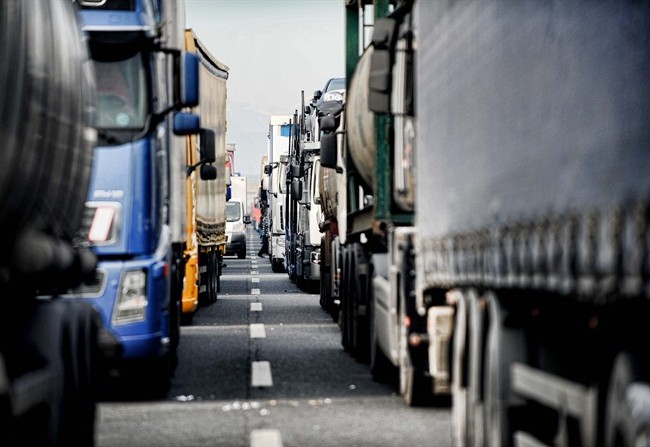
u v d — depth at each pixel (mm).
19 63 13977
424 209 18484
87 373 16547
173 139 28781
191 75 24828
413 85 23047
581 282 10133
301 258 62812
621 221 9031
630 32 9141
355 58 32688
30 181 14242
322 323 42875
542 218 11398
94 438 17469
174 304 28359
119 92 24703
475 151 14695
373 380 27062
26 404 13320
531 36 11883
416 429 20422
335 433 20031
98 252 24188
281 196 89125
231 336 37844
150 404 23703
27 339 14680
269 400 24078
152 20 25828
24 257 13992
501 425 13727
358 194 31469
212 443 19078
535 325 13203
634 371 9484
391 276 24062
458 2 15734
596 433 10438
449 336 17891
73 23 17672
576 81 10344
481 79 14312
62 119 15828
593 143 9844
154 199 24688
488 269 14000
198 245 44656
